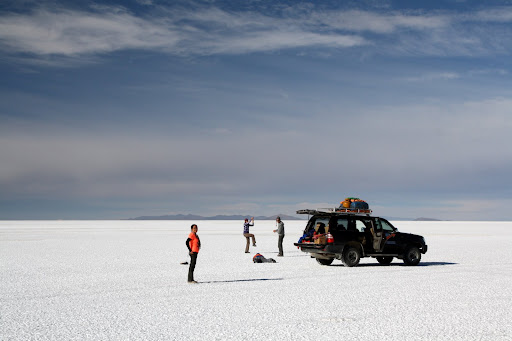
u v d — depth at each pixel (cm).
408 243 2003
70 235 4859
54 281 1449
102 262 2027
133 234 5156
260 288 1317
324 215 2023
